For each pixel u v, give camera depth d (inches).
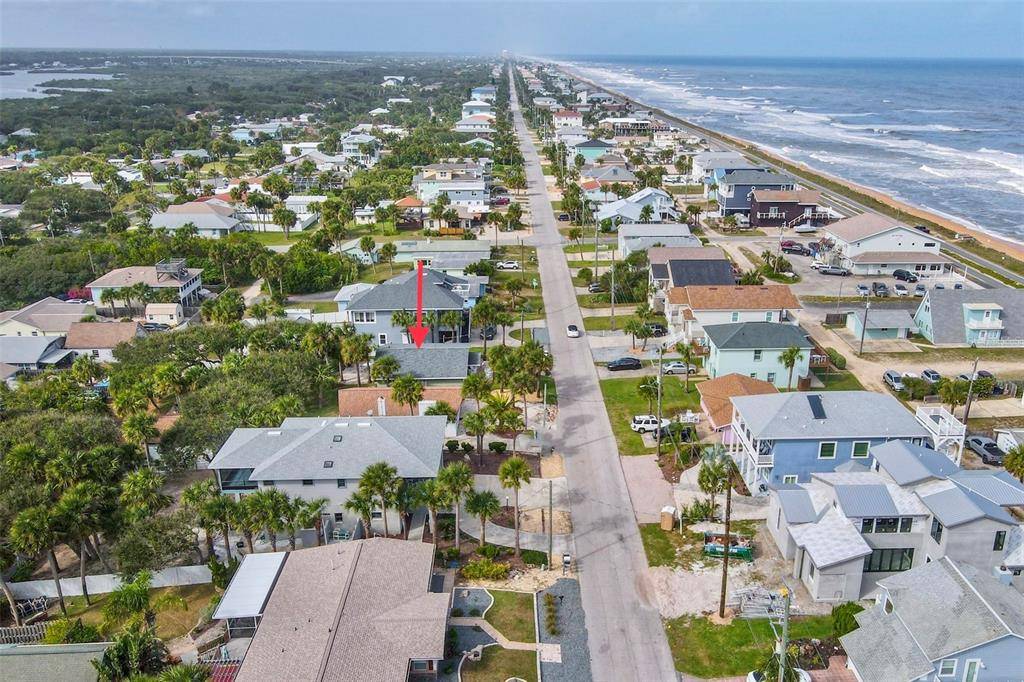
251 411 2810.0
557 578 2170.3
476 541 2342.5
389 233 6274.6
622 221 6038.4
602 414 3161.9
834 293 4598.9
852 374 3469.5
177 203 7091.5
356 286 4335.6
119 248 5285.4
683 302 3848.4
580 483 2657.5
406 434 2509.8
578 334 3998.5
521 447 2903.5
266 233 6397.6
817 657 1814.7
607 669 1830.7
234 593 1940.2
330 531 2395.4
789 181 6540.4
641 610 2034.9
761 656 1846.7
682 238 5103.3
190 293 4731.8
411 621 1825.8
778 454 2468.0
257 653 1734.7
